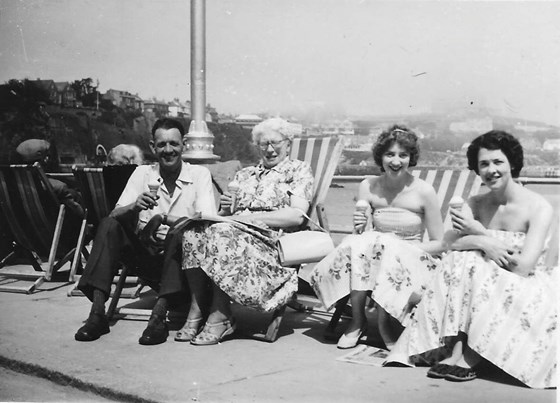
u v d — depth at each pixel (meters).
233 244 3.35
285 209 3.75
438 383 2.74
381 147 3.46
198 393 2.62
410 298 3.19
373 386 2.71
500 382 2.76
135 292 4.55
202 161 6.07
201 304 3.49
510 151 3.08
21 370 3.08
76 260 5.04
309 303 4.46
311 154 4.44
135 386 2.71
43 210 4.99
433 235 3.49
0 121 8.51
